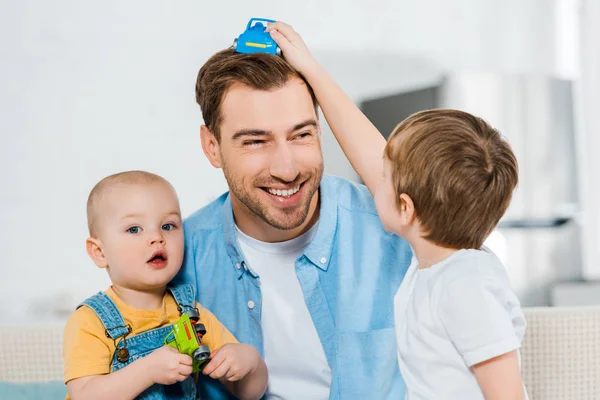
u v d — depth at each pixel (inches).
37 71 111.4
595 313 56.2
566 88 106.0
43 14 111.2
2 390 54.8
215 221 52.0
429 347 38.4
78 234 112.5
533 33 117.8
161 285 44.2
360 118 48.4
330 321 49.4
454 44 117.3
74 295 111.7
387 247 51.5
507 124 102.0
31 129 111.7
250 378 45.6
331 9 115.3
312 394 49.8
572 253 106.4
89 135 112.4
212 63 47.1
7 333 57.0
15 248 112.0
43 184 112.2
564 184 105.4
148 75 113.0
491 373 35.7
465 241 39.7
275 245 49.1
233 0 113.5
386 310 50.2
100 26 112.0
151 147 113.3
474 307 35.9
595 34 115.7
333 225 50.1
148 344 43.3
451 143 38.5
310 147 45.8
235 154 45.7
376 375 49.2
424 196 38.9
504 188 39.4
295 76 46.6
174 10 113.0
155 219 43.6
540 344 55.5
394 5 116.1
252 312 49.7
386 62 116.2
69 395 42.0
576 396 55.7
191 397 45.0
